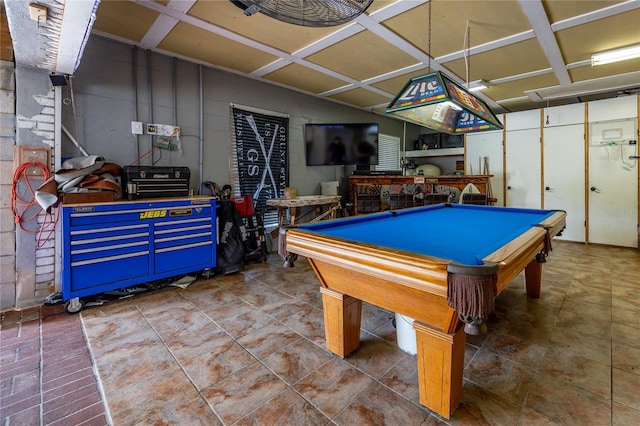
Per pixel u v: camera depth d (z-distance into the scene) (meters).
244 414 1.48
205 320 2.47
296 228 2.02
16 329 2.32
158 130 3.54
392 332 2.28
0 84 2.55
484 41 3.21
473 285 1.08
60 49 2.25
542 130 5.61
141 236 2.90
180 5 2.52
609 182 5.06
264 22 2.80
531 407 1.52
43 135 2.73
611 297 2.90
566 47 3.36
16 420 1.44
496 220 2.61
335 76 4.31
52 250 2.83
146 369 1.84
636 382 1.69
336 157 5.23
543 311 2.62
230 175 4.27
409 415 1.47
